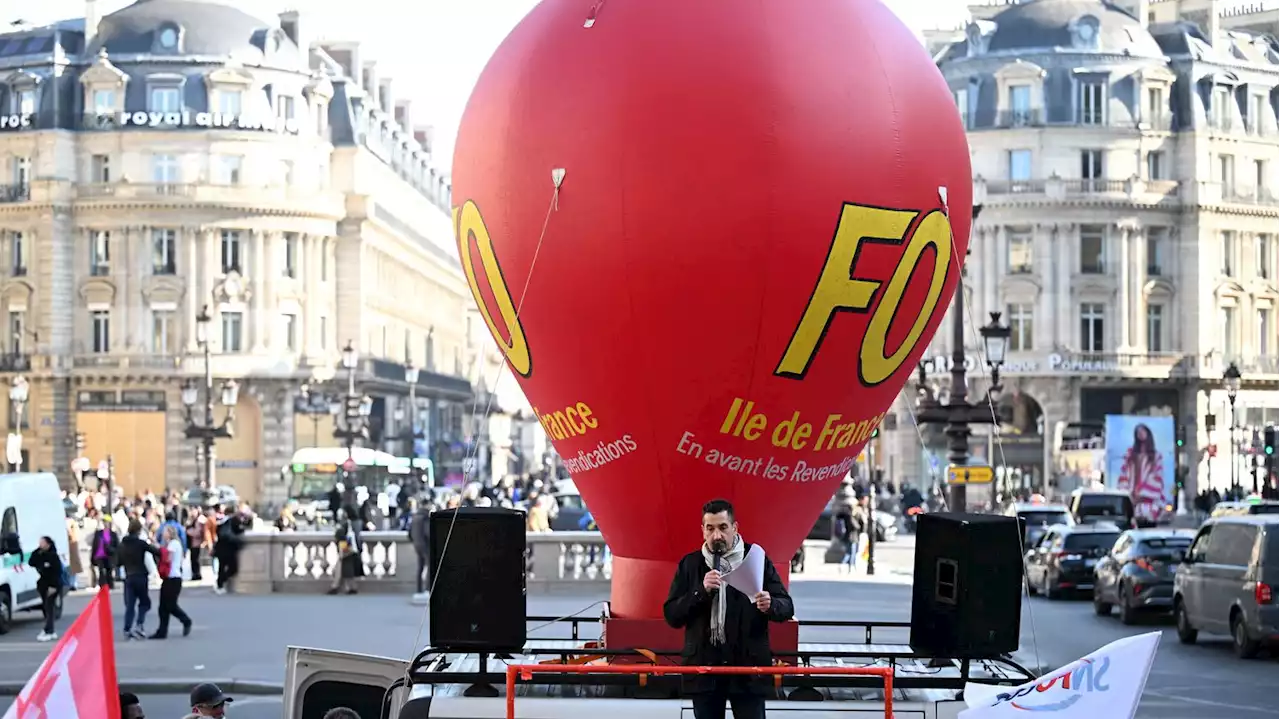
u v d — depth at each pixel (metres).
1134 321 82.88
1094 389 82.69
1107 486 59.00
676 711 8.76
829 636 21.61
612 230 10.13
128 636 25.91
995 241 82.56
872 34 10.46
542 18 10.84
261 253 82.88
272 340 83.19
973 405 28.89
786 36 10.18
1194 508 74.12
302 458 71.44
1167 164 83.75
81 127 82.56
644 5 10.38
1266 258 86.00
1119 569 29.50
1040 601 35.09
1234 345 85.12
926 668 9.71
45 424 81.75
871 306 10.40
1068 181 82.12
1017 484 81.50
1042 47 82.69
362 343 87.94
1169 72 83.25
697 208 9.98
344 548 34.69
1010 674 9.60
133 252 82.06
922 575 9.05
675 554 11.13
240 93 82.94
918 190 10.39
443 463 101.06
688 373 10.34
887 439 83.06
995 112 82.75
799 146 9.98
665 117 10.02
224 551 35.03
